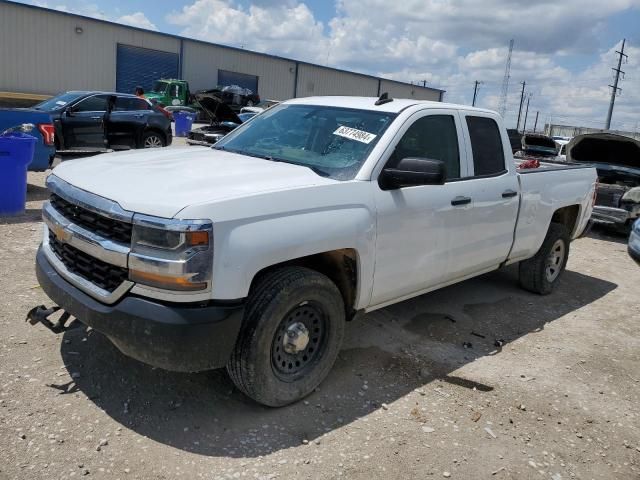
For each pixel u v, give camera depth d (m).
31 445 2.95
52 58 31.23
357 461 3.11
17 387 3.43
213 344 2.98
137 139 14.72
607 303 6.38
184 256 2.86
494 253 5.09
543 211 5.65
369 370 4.15
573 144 11.40
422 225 4.12
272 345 3.36
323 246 3.40
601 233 10.92
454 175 4.56
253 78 41.16
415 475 3.05
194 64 37.62
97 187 3.27
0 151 7.32
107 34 33.16
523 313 5.73
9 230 6.82
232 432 3.24
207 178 3.35
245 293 3.07
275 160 4.10
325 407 3.60
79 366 3.74
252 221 3.08
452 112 4.63
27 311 4.45
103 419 3.23
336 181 3.62
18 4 29.47
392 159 3.96
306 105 4.73
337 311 3.66
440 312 5.50
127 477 2.80
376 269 3.84
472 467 3.17
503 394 4.02
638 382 4.44
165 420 3.29
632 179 10.60
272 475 2.92
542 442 3.49
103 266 3.17
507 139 5.20
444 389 4.00
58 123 12.97
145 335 2.92
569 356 4.80
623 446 3.55
